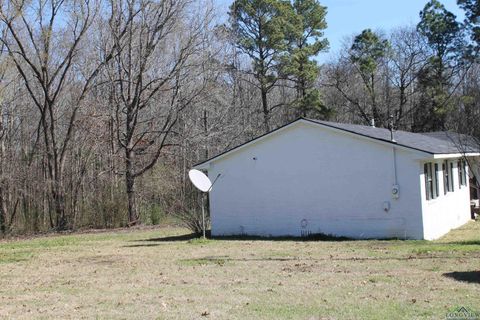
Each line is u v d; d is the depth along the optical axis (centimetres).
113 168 2859
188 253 1450
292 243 1636
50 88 2831
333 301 774
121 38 2794
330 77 4541
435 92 3928
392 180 1688
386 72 4416
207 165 2019
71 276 1121
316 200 1825
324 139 1809
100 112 2833
